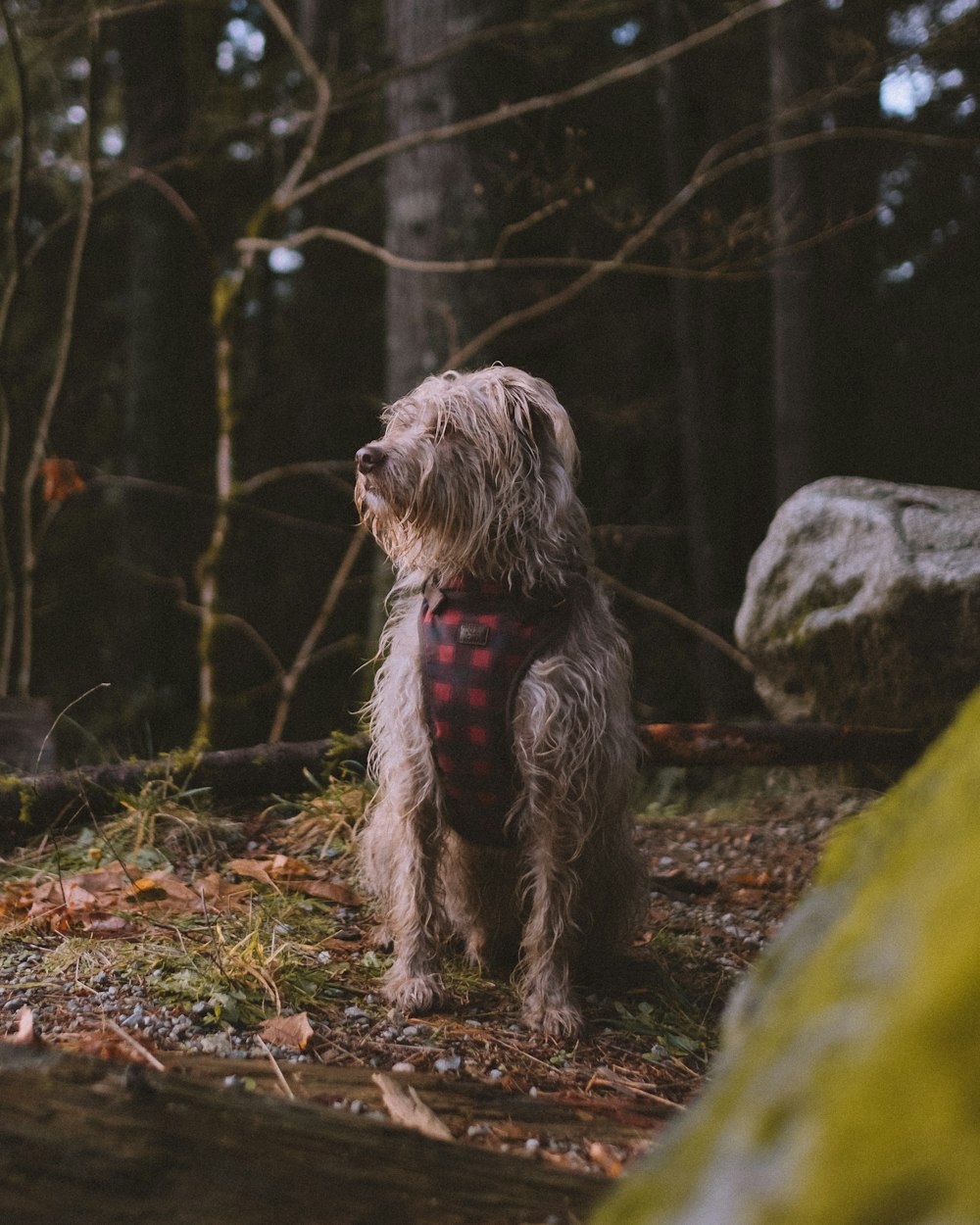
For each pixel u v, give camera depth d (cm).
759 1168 66
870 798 534
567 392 1209
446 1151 163
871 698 500
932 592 465
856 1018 70
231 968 301
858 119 953
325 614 700
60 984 289
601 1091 268
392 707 321
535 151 680
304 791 477
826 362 904
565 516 312
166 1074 177
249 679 1299
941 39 638
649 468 1341
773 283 885
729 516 1318
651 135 1345
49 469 631
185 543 1228
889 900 78
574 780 304
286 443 1464
